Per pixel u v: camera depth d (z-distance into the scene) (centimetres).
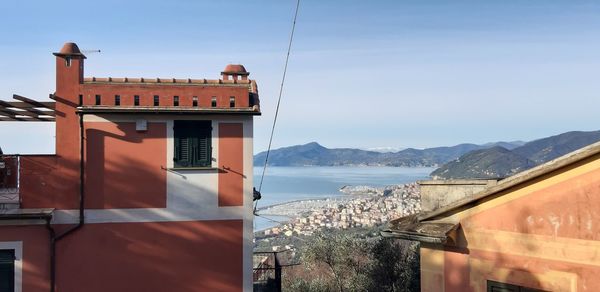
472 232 905
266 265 2048
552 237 782
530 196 815
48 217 1318
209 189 1450
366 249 2589
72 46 1396
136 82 1430
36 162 1365
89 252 1384
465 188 987
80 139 1380
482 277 881
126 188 1409
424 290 984
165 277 1422
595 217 730
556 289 773
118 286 1396
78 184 1384
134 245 1409
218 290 1445
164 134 1430
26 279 1342
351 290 2447
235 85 1473
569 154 756
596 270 727
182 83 1450
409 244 2598
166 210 1426
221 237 1453
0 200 1344
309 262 2664
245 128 1474
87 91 1395
